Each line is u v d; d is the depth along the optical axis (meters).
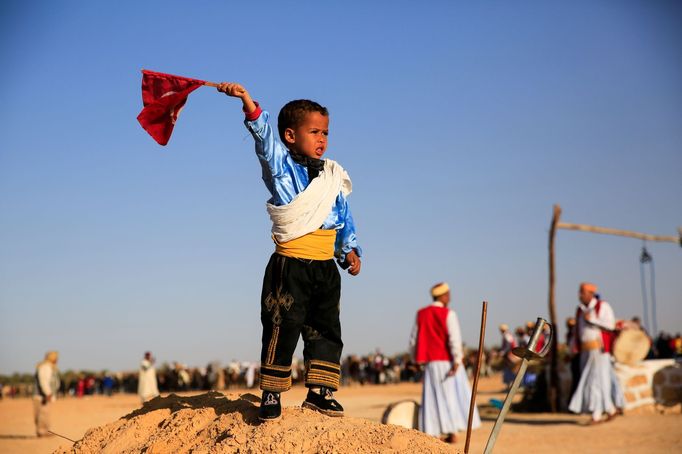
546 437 13.45
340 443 4.17
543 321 4.51
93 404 34.22
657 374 17.17
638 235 21.94
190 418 4.77
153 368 25.98
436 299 12.65
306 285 4.61
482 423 15.96
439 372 12.38
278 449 4.14
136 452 4.66
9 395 56.31
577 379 15.84
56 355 17.53
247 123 4.50
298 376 37.91
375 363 48.09
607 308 15.25
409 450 4.13
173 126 4.79
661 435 13.36
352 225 4.88
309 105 4.76
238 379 48.06
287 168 4.59
